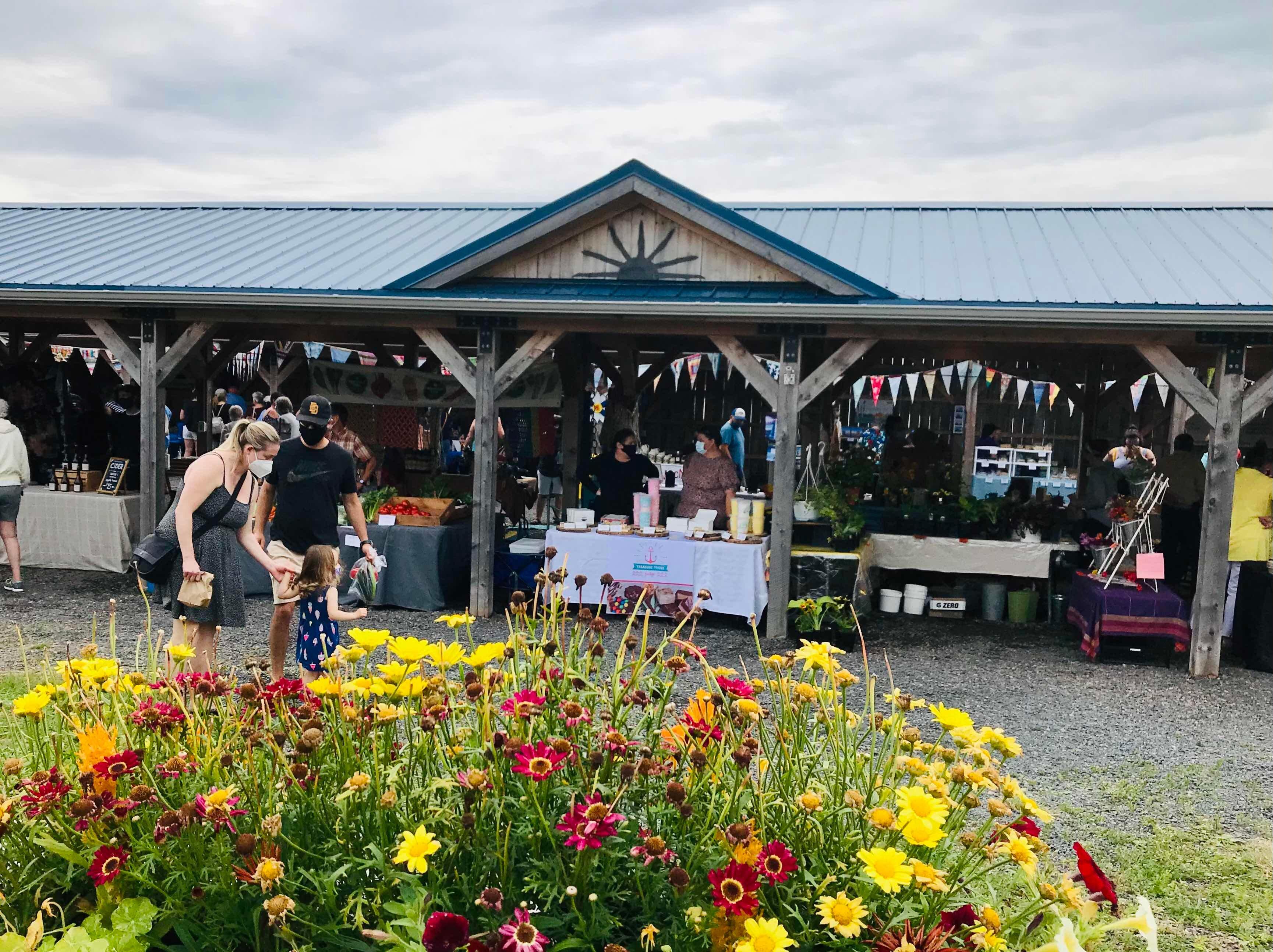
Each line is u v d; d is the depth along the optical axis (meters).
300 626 4.99
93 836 2.22
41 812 2.25
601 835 1.98
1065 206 10.95
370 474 9.92
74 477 9.95
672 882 1.97
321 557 4.77
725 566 8.05
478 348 8.38
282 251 10.10
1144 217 10.32
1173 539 9.92
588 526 8.59
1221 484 7.28
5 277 9.23
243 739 2.55
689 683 6.39
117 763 2.23
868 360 11.84
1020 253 9.08
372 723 2.45
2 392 11.16
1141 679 7.24
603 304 7.78
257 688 2.53
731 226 8.05
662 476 13.73
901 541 9.13
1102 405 11.88
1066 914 2.12
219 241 10.61
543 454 14.03
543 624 2.93
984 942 2.03
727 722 2.51
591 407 12.63
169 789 2.37
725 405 13.88
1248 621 7.72
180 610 4.77
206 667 4.67
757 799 2.34
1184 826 4.50
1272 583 7.41
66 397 11.27
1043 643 8.30
